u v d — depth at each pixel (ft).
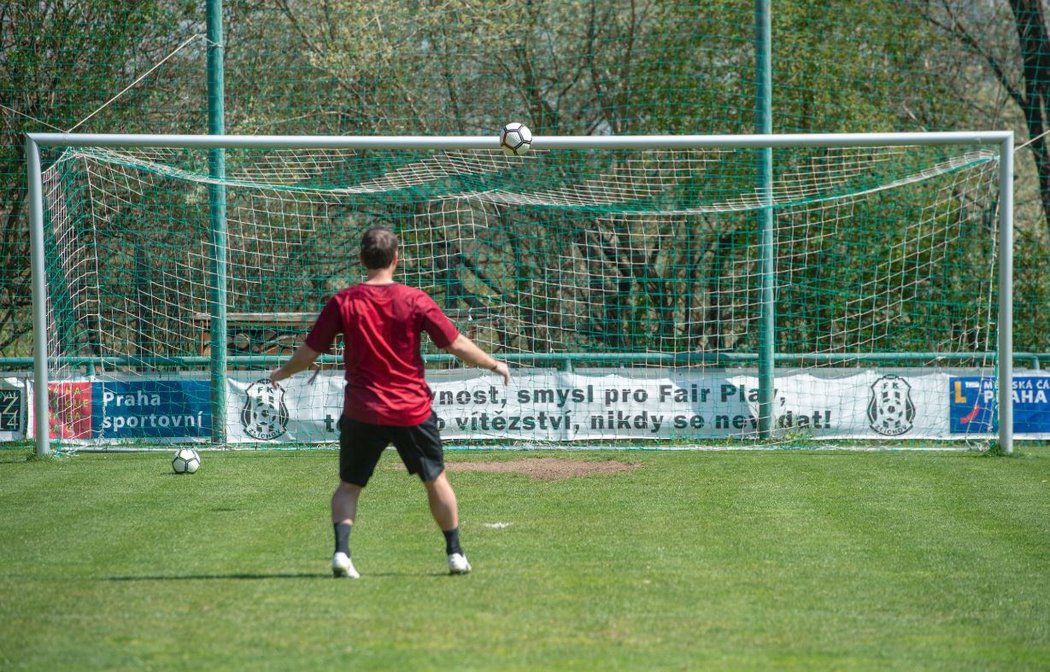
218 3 102.68
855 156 123.03
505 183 122.93
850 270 120.88
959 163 100.83
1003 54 145.48
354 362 44.01
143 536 54.80
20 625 36.83
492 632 36.29
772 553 51.06
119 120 128.26
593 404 100.48
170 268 119.65
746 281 111.65
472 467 83.35
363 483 44.80
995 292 125.39
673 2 132.46
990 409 99.04
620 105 134.72
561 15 139.33
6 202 124.98
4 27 126.41
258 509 63.67
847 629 37.55
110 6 127.34
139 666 32.24
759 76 104.22
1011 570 47.75
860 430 100.32
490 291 126.21
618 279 120.16
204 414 99.91
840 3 131.85
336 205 126.11
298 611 38.78
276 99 134.62
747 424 100.42
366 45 133.18
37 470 82.28
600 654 33.99
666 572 46.60
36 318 89.04
